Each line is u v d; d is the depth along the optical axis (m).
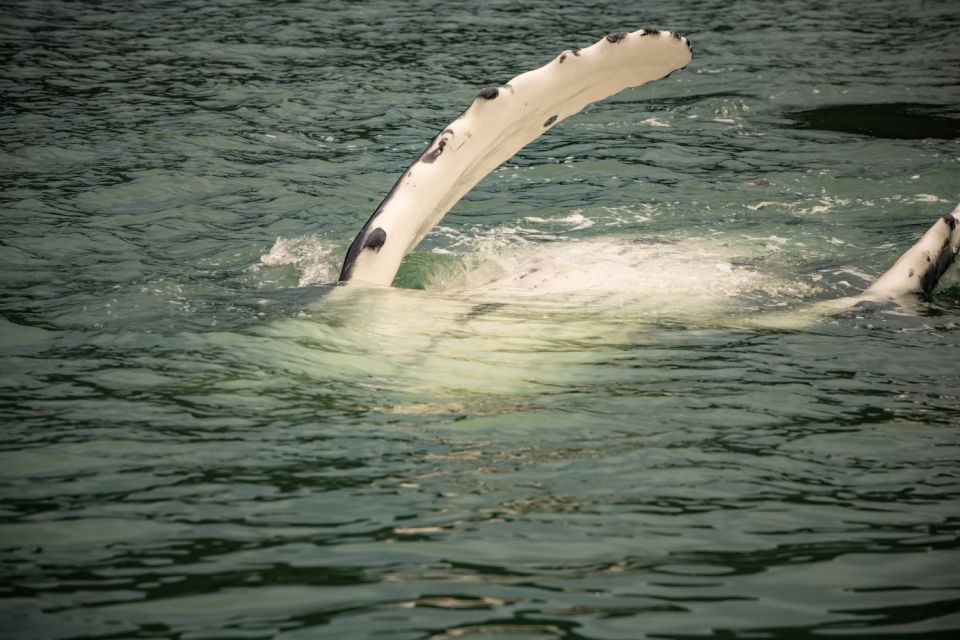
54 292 24.95
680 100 49.88
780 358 21.25
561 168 38.88
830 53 60.75
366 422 17.72
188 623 11.92
